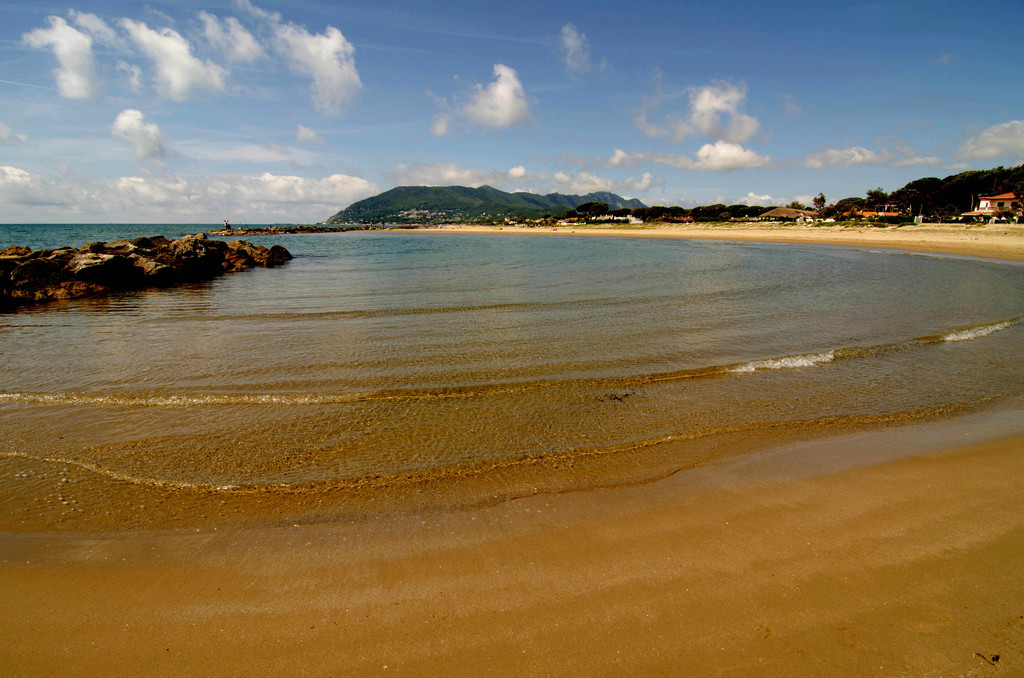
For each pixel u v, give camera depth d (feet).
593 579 12.28
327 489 17.34
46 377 30.12
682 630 10.66
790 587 11.94
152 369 31.68
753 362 32.78
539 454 19.94
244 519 15.43
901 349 36.50
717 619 10.94
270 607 11.48
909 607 11.25
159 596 11.91
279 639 10.53
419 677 9.55
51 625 11.06
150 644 10.48
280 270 106.01
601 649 10.18
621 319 47.47
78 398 26.43
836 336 40.60
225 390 27.61
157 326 45.19
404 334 41.19
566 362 33.22
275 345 37.65
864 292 65.57
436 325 44.80
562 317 48.47
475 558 13.19
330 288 72.54
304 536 14.40
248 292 69.87
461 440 21.40
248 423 23.31
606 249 177.37
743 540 13.88
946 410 24.73
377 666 9.82
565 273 91.71
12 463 19.39
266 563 13.14
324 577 12.51
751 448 20.34
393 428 22.72
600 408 25.20
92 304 60.13
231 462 19.47
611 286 72.54
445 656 10.03
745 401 26.16
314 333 41.63
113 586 12.29
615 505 15.88
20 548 13.93
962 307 53.98
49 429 22.67
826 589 11.87
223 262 106.32
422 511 15.72
